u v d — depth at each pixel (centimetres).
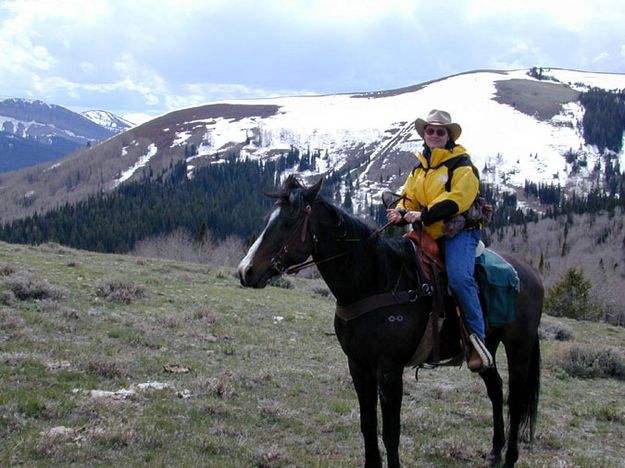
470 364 529
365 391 521
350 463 604
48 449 539
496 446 646
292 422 709
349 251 502
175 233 8806
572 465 652
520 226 11600
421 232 542
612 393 1073
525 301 614
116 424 607
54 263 1841
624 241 9188
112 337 1020
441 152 536
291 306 1638
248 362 979
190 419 674
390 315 503
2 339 902
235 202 13400
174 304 1412
